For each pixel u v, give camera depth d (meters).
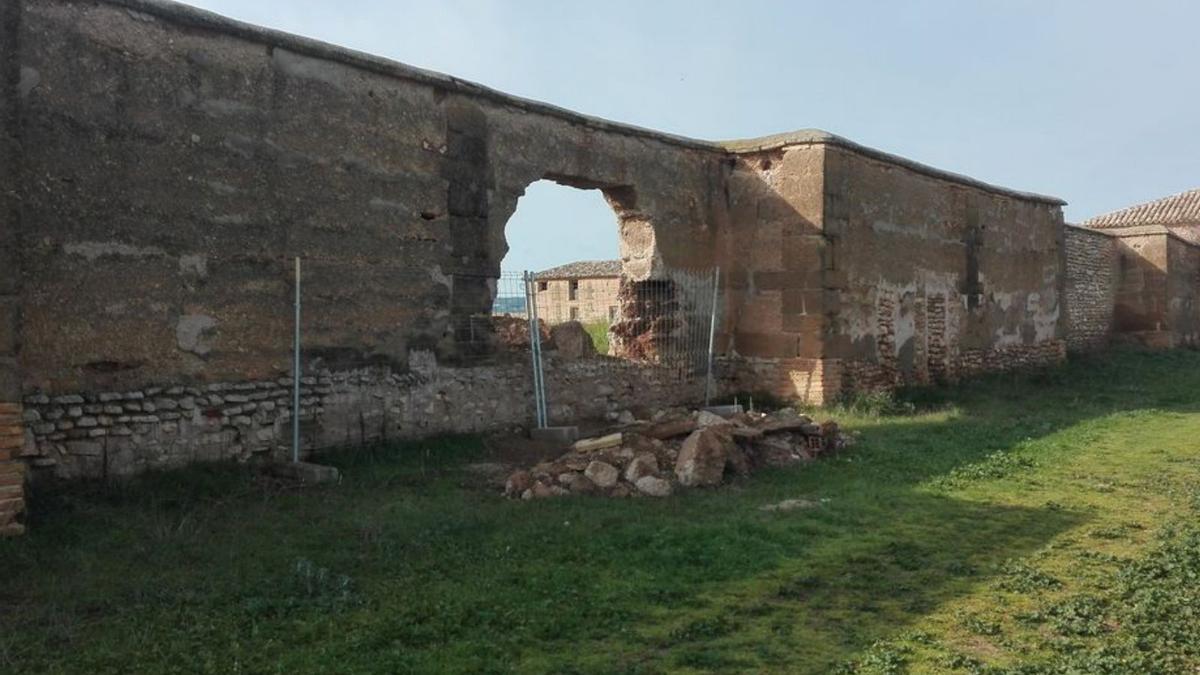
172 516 6.65
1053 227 21.28
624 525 6.54
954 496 7.80
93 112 7.20
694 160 13.57
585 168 11.77
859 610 4.96
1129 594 5.25
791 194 13.59
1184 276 27.23
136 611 4.70
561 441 10.30
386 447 9.23
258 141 8.32
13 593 4.96
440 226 9.97
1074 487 8.22
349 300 9.07
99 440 7.20
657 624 4.68
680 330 13.29
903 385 15.46
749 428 9.02
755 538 6.23
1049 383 17.73
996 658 4.30
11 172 6.01
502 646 4.32
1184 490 8.06
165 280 7.65
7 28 6.04
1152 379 18.92
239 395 8.16
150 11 7.54
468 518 6.64
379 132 9.36
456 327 10.18
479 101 10.44
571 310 34.78
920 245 16.11
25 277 6.80
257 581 5.19
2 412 5.90
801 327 13.51
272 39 8.39
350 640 4.32
